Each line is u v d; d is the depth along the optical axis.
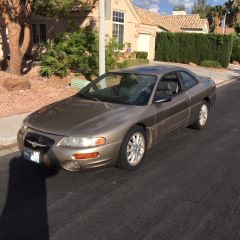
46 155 5.51
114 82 7.15
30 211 4.80
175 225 4.48
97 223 4.51
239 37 37.69
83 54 15.03
